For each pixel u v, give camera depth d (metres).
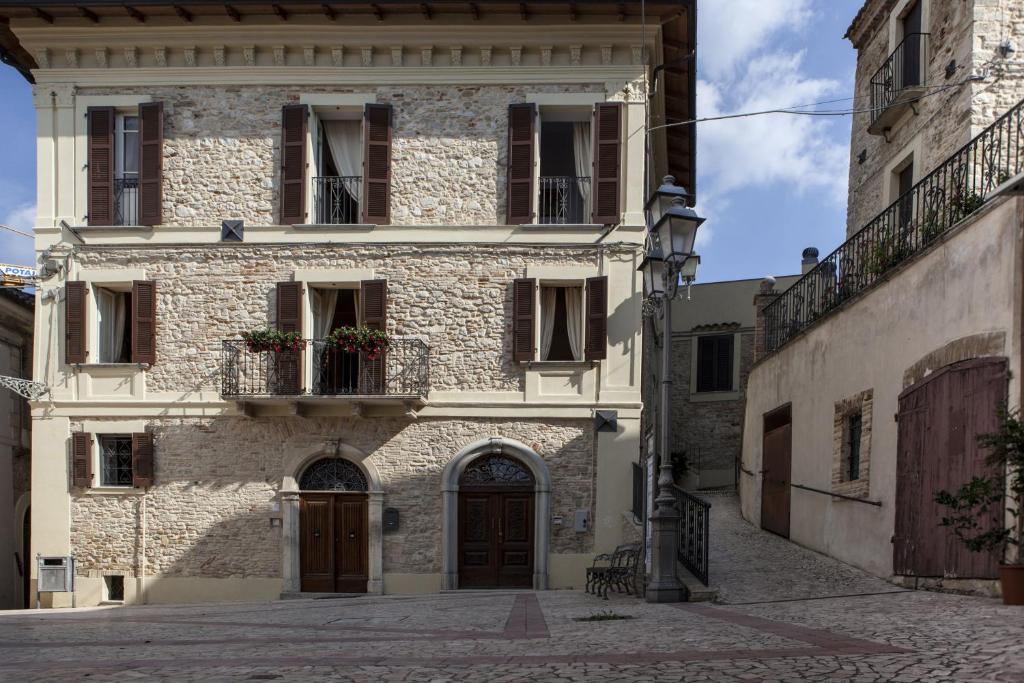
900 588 9.59
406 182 14.87
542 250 14.73
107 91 15.16
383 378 14.27
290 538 14.41
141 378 14.78
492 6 14.21
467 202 14.80
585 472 14.41
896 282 10.33
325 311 15.35
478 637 7.10
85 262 15.02
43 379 14.93
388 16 14.56
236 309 14.81
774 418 15.66
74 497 14.74
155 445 14.73
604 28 14.62
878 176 16.00
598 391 14.50
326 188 15.27
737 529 15.80
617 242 14.61
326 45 14.86
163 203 14.97
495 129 14.87
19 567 17.73
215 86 15.05
